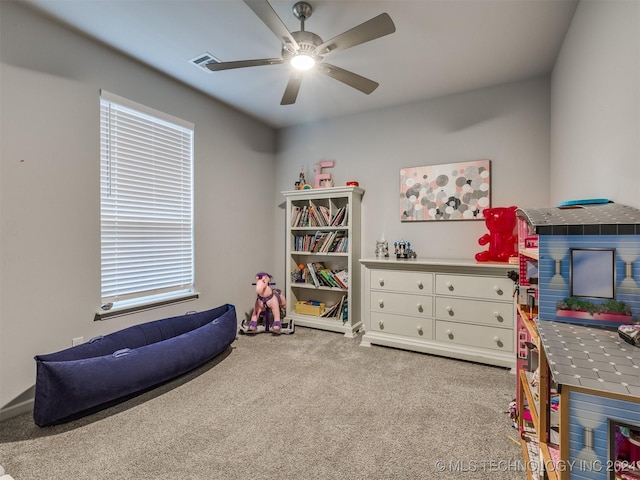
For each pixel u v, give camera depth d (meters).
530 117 2.80
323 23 2.04
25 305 1.93
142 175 2.63
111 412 1.89
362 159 3.62
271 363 2.62
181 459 1.49
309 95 3.15
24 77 1.92
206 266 3.21
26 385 1.93
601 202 1.27
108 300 2.40
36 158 1.98
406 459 1.49
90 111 2.25
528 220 1.18
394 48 2.31
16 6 1.88
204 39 2.24
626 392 0.64
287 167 4.12
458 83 2.89
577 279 1.03
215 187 3.31
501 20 1.99
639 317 0.96
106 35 2.19
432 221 3.23
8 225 1.87
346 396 2.07
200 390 2.16
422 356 2.76
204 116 3.17
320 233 3.67
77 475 1.39
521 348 1.69
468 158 3.06
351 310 3.39
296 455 1.52
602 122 1.43
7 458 1.50
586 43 1.67
